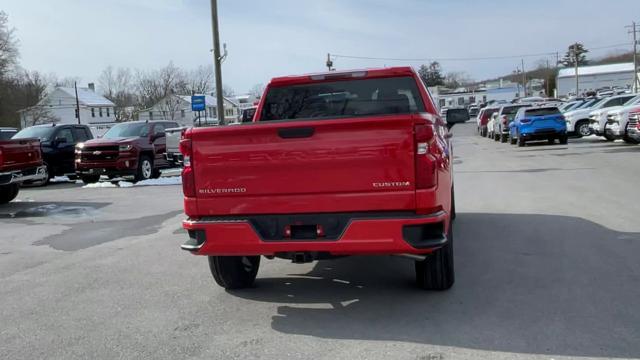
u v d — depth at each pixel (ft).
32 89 288.10
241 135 15.39
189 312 16.94
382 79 21.43
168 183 57.31
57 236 30.55
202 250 15.98
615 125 70.54
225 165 15.58
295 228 15.39
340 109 21.79
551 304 16.20
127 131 62.80
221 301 17.93
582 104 106.11
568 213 29.71
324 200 15.02
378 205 14.76
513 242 23.93
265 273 21.16
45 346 14.67
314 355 13.39
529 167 53.21
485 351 13.23
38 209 41.11
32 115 276.62
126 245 27.32
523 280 18.57
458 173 51.57
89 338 15.14
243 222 15.52
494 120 105.50
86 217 36.81
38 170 43.75
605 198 33.76
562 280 18.39
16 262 24.66
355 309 16.58
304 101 21.99
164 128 65.87
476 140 111.86
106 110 329.52
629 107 70.13
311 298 17.85
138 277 21.25
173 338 14.88
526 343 13.58
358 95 21.65
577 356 12.78
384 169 14.65
